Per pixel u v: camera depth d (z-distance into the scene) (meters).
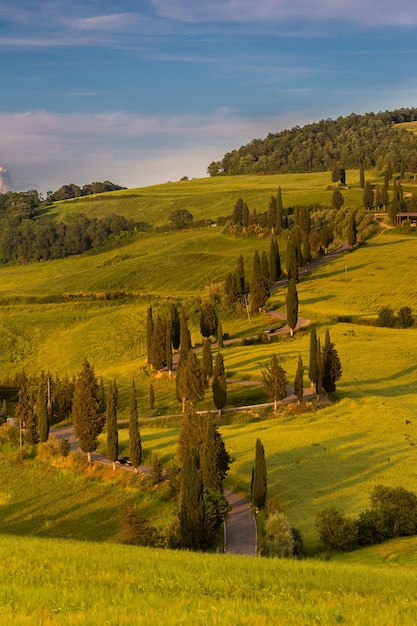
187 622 23.08
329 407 111.00
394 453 87.25
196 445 83.94
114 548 40.28
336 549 58.44
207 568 33.50
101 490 90.19
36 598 26.64
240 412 114.50
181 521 60.41
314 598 27.56
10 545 39.50
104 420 100.62
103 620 23.23
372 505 64.12
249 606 25.52
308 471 82.06
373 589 30.28
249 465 86.31
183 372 121.94
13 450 110.44
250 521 70.31
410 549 55.88
